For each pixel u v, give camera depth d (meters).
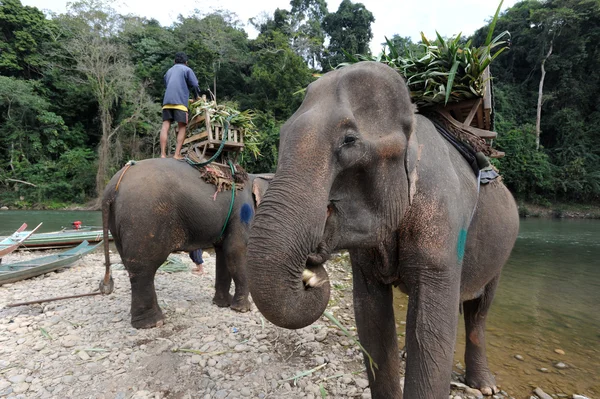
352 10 42.66
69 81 34.69
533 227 19.55
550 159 33.09
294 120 1.46
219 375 3.02
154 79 36.31
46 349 3.43
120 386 2.85
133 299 3.89
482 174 2.23
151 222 3.68
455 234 1.73
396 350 2.18
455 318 1.73
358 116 1.43
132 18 39.22
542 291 6.48
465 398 2.86
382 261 1.84
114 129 31.62
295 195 1.29
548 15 34.28
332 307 5.03
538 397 2.99
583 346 4.10
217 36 37.72
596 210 28.55
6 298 5.02
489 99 2.22
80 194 29.55
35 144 31.28
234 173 4.52
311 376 3.03
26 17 34.84
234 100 34.44
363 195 1.46
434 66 2.15
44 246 8.62
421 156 1.72
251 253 1.29
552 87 36.88
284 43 32.56
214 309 4.64
